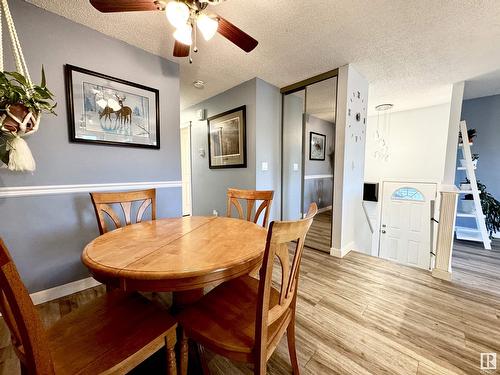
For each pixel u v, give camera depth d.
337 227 2.64
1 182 1.54
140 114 2.16
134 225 1.44
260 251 0.98
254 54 2.24
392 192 3.74
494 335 1.38
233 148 3.23
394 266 2.38
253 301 1.04
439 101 3.79
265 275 0.71
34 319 0.56
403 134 4.38
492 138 3.52
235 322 0.90
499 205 3.30
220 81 2.94
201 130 3.87
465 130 3.12
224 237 1.18
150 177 2.29
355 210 2.92
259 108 2.88
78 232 1.87
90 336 0.81
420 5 1.56
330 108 3.06
